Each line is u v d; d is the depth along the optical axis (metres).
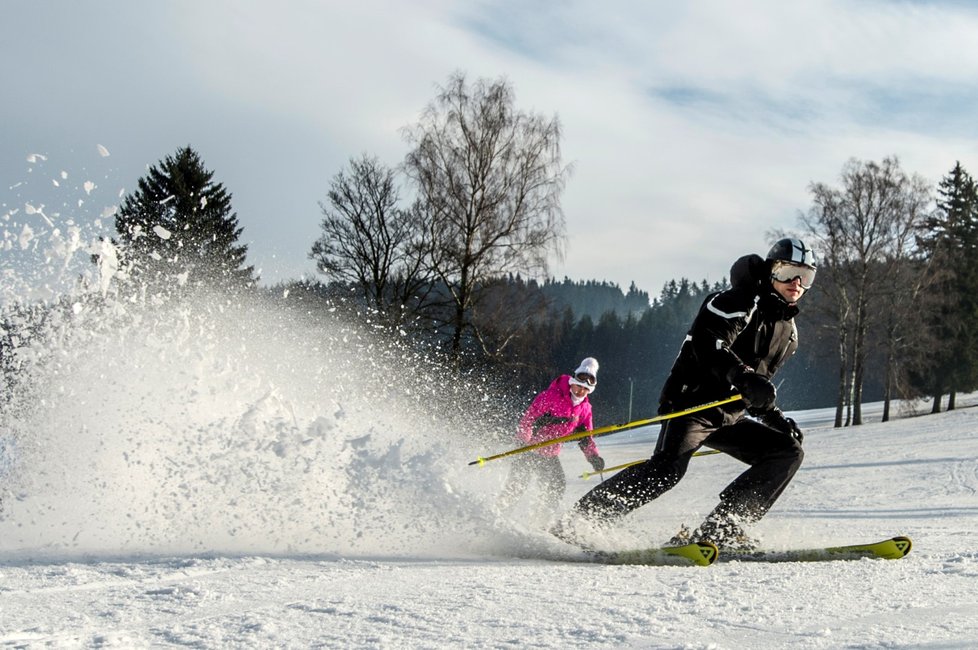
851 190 31.78
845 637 2.07
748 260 4.22
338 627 2.25
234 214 23.80
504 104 24.11
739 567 3.62
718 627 2.22
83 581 3.06
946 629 2.14
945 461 15.44
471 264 24.00
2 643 2.08
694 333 4.21
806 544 4.43
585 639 2.09
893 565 3.56
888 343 34.34
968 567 3.37
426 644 2.05
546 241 24.00
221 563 3.48
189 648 2.04
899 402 44.38
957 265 39.78
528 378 24.12
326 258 26.20
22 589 2.91
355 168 26.08
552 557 3.99
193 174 23.55
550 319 25.28
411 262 25.27
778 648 1.97
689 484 12.68
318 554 3.83
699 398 4.26
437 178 24.00
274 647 2.04
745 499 4.19
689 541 4.18
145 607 2.58
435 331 24.20
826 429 30.77
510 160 23.97
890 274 32.16
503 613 2.43
